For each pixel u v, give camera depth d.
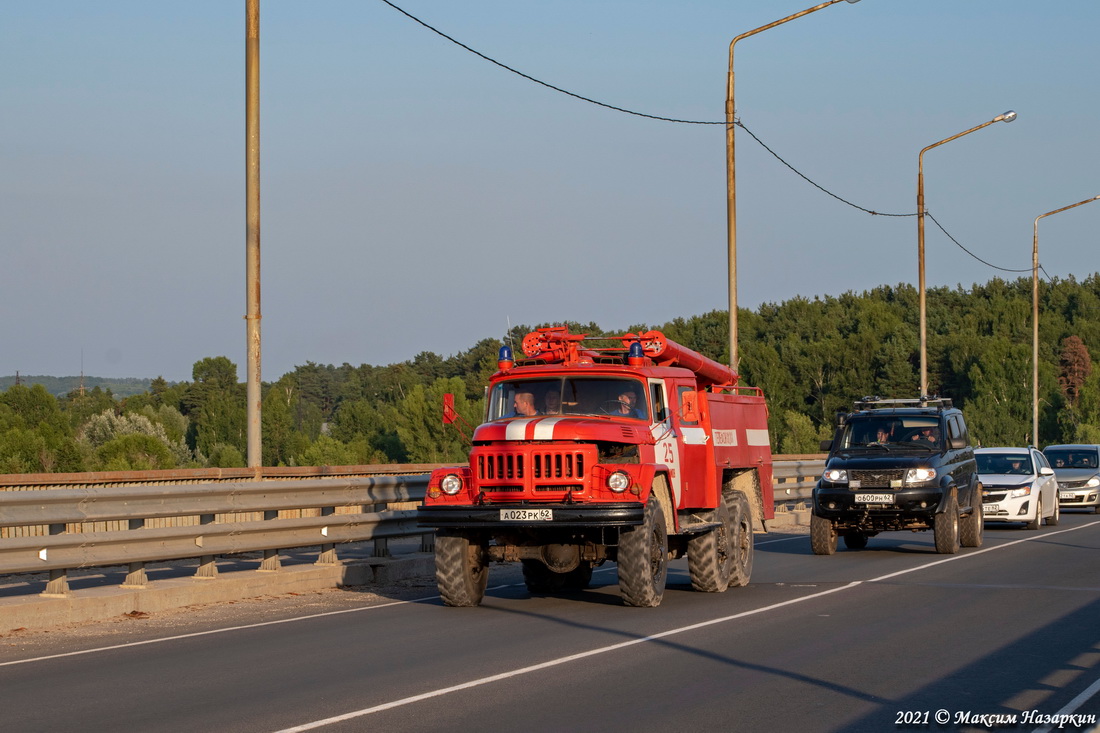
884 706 9.58
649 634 13.36
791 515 34.84
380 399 172.50
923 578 19.36
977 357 133.12
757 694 10.02
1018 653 12.04
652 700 9.79
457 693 10.08
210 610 15.74
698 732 8.70
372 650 12.39
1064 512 40.97
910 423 25.52
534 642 12.86
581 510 14.91
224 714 9.33
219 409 132.00
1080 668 11.23
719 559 17.88
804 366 135.12
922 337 48.12
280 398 131.38
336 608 16.05
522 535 15.96
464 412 114.75
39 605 14.05
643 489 15.24
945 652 12.10
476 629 13.91
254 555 22.14
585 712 9.34
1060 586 18.03
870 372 134.00
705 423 18.16
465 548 15.99
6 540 13.62
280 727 8.88
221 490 16.50
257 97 19.03
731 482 20.69
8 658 11.98
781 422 125.56
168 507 15.77
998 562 22.14
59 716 9.30
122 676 10.97
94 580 18.28
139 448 86.06
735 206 32.75
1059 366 142.62
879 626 13.92
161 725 8.98
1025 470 32.31
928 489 23.66
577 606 16.14
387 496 20.05
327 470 22.42
